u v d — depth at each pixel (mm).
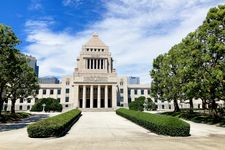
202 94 33781
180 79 45906
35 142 18516
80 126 32312
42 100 80062
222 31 30797
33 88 51750
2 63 30422
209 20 33031
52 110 77688
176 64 48719
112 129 28609
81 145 17094
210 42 31688
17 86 47531
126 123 36938
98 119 45875
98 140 19688
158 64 58281
